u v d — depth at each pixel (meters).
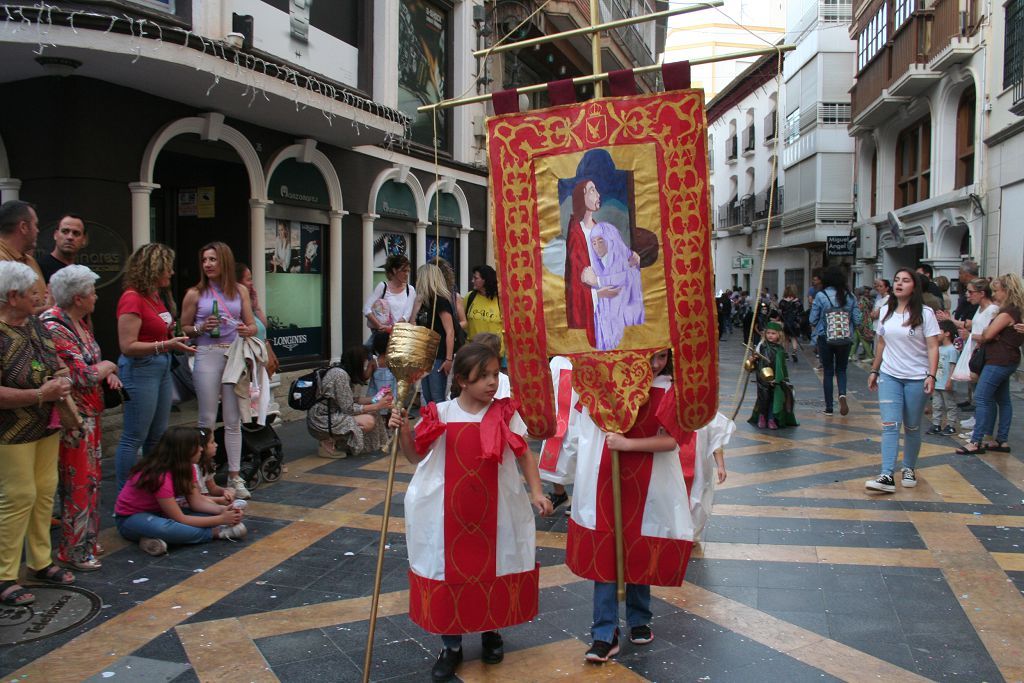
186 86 7.39
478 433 3.24
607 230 3.33
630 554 3.40
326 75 9.88
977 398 7.71
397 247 12.17
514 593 3.27
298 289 10.02
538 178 3.42
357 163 10.88
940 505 5.91
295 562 4.69
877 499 6.09
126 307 5.20
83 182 7.08
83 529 4.50
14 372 3.88
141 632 3.72
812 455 7.70
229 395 5.93
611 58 17.52
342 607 4.04
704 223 3.22
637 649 3.58
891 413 6.25
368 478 6.68
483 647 3.46
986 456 7.61
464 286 14.16
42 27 6.11
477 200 14.57
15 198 7.22
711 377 3.27
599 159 3.32
